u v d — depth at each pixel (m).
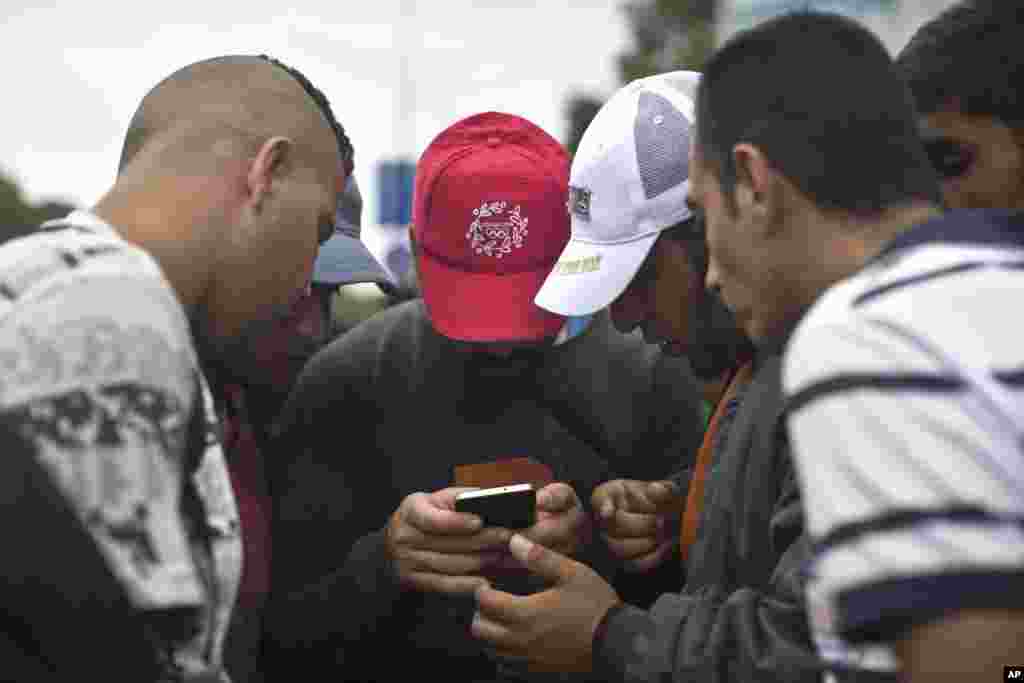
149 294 1.11
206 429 1.18
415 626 1.88
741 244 1.09
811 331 0.92
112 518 1.00
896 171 1.03
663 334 1.72
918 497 0.80
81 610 0.97
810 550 1.15
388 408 1.91
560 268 1.75
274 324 1.39
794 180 1.03
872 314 0.88
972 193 1.21
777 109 1.04
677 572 1.87
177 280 1.24
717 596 1.39
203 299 1.30
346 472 1.94
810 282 1.05
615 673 1.41
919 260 0.91
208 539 1.17
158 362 1.07
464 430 1.90
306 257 1.41
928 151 1.23
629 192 1.67
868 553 0.81
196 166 1.30
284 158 1.35
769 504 1.35
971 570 0.77
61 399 1.01
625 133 1.68
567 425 1.92
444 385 1.90
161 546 1.02
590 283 1.68
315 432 1.92
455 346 1.87
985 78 1.18
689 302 1.66
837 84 1.03
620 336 1.96
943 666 0.78
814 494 0.87
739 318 1.14
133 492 1.01
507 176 1.86
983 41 1.20
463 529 1.67
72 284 1.07
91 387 1.02
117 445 1.01
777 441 1.35
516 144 1.91
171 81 1.39
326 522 1.91
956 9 1.25
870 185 1.02
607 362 1.93
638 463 1.96
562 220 1.90
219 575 1.19
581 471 1.92
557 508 1.74
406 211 9.38
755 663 1.22
